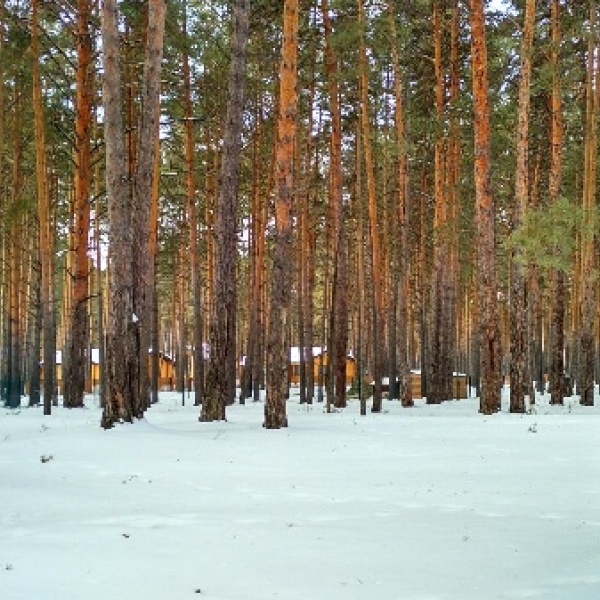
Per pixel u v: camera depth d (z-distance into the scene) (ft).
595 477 31.24
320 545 19.76
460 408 80.07
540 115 96.07
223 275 55.83
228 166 55.42
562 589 15.66
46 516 24.13
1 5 75.72
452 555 18.69
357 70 77.82
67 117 84.53
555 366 84.58
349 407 91.66
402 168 84.23
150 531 21.56
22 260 113.80
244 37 56.03
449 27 96.53
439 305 94.99
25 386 135.95
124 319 51.11
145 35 83.87
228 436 46.21
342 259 84.02
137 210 55.93
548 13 84.89
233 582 16.31
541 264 60.39
